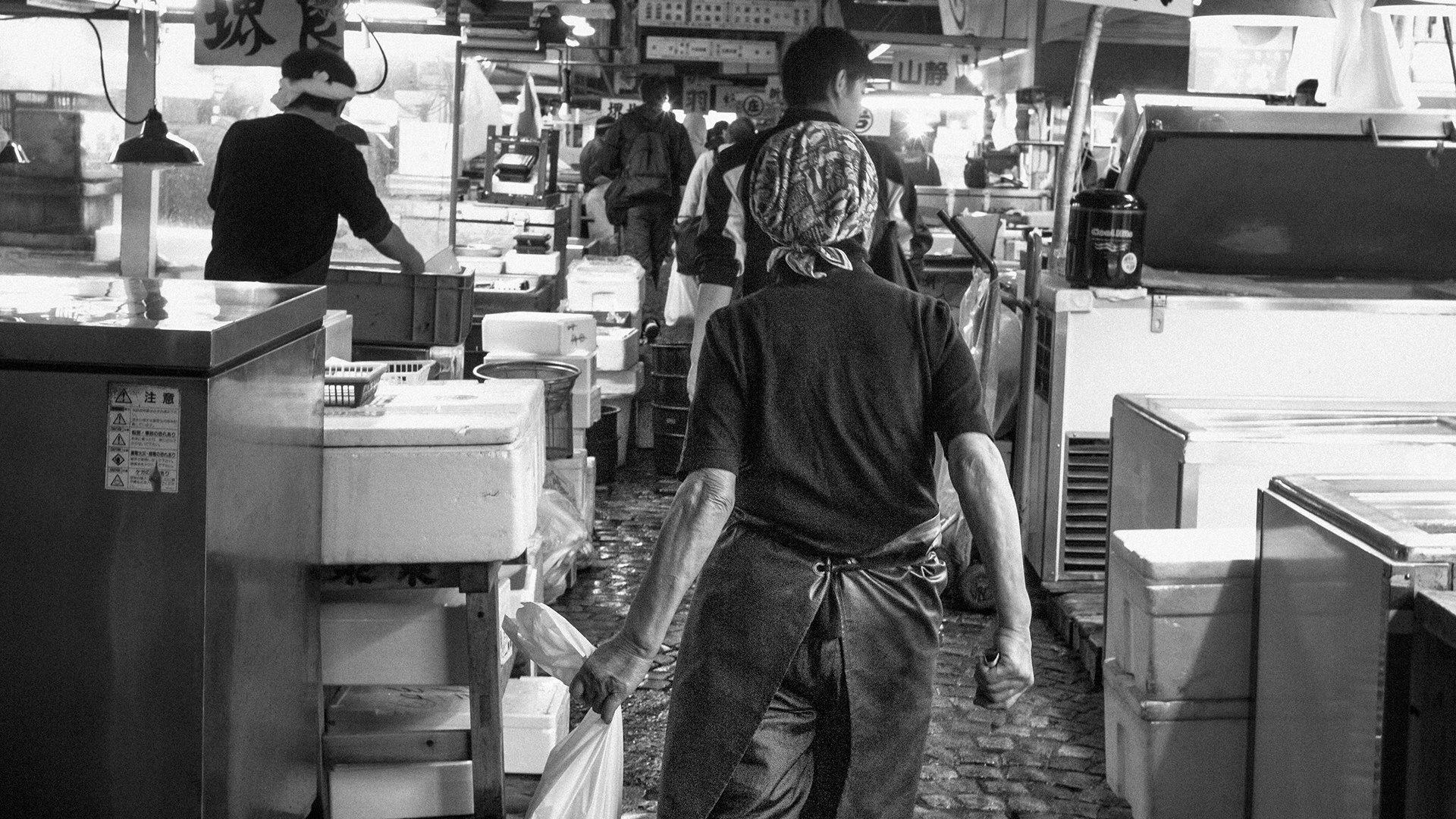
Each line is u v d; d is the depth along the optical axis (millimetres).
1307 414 4387
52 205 6445
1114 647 3740
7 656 2529
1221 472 4051
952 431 2521
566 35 8523
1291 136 5285
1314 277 6172
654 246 14359
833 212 2525
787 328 2504
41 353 2447
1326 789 2850
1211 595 3361
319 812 3264
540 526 5219
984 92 15805
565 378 5801
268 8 6297
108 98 6016
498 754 3283
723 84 25516
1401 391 5441
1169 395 4711
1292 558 3045
